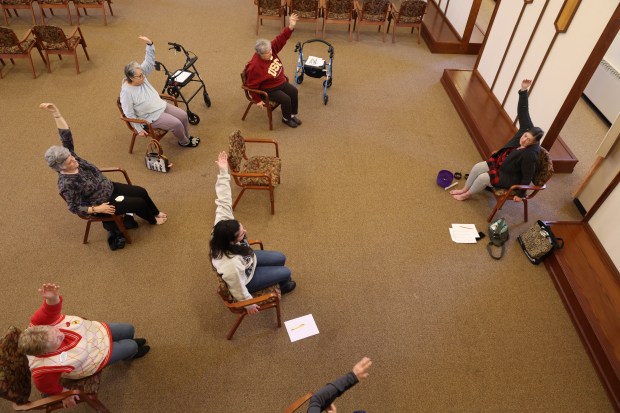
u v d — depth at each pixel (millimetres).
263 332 3082
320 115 5191
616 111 5195
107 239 3625
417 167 4539
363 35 6914
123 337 2719
